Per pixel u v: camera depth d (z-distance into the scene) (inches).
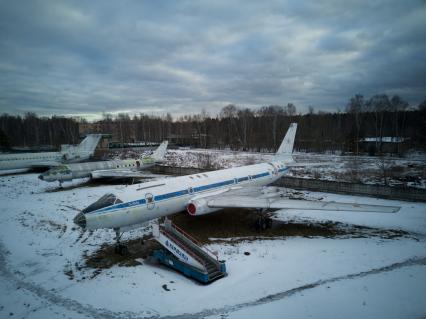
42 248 637.3
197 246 550.6
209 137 3907.5
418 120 3034.0
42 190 1227.2
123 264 553.9
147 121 4899.1
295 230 724.7
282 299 426.9
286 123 3378.4
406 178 1253.1
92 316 396.5
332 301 420.5
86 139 1925.4
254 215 849.5
